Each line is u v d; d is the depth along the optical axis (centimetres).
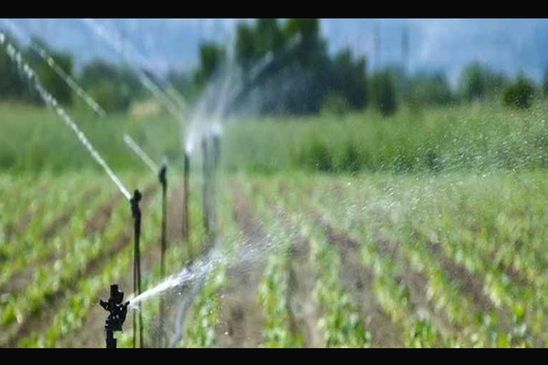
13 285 3756
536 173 1958
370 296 3394
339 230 3806
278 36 9775
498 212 2961
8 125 8488
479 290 3459
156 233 4694
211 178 4803
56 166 8650
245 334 2872
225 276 3167
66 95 7919
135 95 8781
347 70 7744
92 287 3416
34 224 5209
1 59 6769
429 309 3250
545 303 3262
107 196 6600
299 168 7738
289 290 3506
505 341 2786
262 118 8400
